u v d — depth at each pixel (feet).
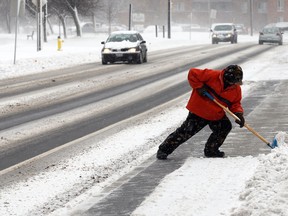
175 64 174.91
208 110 52.29
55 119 82.23
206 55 210.38
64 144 64.03
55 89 119.44
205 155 53.78
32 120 81.82
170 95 106.01
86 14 379.55
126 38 185.37
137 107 92.12
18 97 108.17
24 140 67.10
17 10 169.78
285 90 104.01
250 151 55.52
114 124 76.43
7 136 69.92
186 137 53.47
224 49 249.55
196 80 52.11
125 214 37.83
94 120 80.43
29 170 52.70
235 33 319.27
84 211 39.09
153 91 112.78
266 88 107.65
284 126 68.80
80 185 47.01
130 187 44.47
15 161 56.54
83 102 99.91
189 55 214.48
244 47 263.90
